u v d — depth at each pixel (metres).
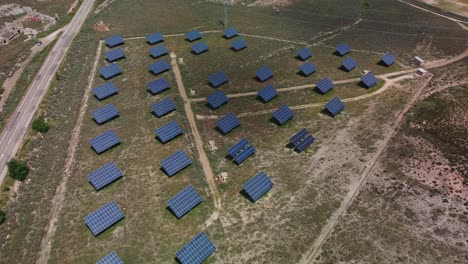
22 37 108.50
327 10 120.94
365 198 58.72
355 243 52.25
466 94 81.19
